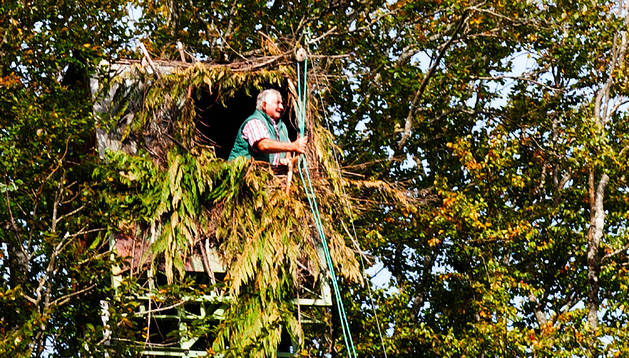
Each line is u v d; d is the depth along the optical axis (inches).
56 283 964.0
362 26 1424.7
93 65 981.8
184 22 1419.8
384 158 1393.9
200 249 862.5
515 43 1483.8
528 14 1453.0
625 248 1362.0
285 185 885.2
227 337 832.9
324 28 1385.3
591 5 1450.5
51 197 988.6
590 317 1342.3
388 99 1427.2
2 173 936.9
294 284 850.1
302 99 944.9
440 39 1455.5
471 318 1385.3
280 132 940.6
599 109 1455.5
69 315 939.3
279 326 831.7
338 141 1398.9
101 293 902.4
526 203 1464.1
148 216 863.1
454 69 1446.9
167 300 864.9
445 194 1323.8
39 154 940.6
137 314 847.1
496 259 1401.3
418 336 1285.7
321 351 1122.7
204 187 868.6
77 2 1092.5
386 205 1305.4
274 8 1440.7
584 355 1229.7
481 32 1457.9
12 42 1042.7
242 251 853.8
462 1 1382.9
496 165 1376.7
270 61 960.3
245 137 902.4
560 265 1465.3
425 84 1366.9
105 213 865.5
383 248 1430.9
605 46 1467.8
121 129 917.2
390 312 1315.2
